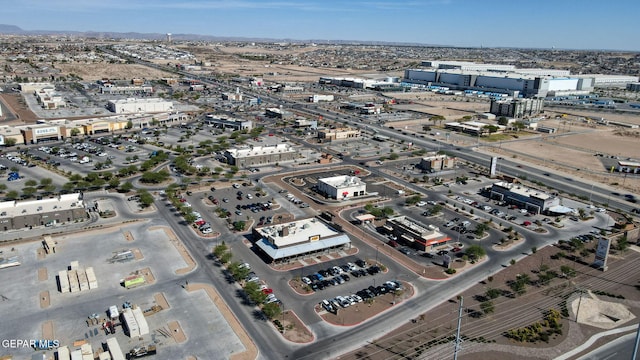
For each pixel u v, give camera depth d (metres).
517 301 103.56
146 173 175.62
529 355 85.38
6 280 106.00
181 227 138.00
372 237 136.12
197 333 89.31
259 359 82.69
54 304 97.19
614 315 99.31
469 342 88.50
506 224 148.38
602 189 187.62
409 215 153.75
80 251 120.81
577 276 115.62
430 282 111.31
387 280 111.75
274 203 160.00
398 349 86.44
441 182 189.00
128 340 86.50
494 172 198.62
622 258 126.75
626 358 85.00
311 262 119.69
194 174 188.88
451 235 138.88
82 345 82.69
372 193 172.88
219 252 117.94
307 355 84.25
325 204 161.25
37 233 131.38
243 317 95.19
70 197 145.75
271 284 108.12
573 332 92.69
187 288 104.88
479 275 115.12
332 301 101.00
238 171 194.25
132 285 104.94
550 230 144.50
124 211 148.50
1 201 150.88
